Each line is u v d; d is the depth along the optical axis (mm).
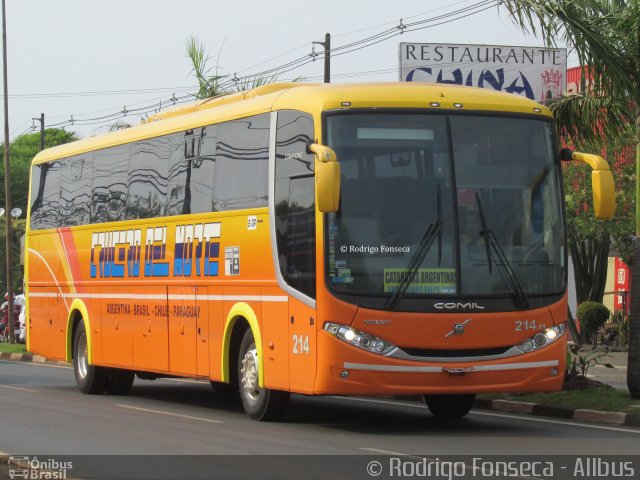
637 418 15484
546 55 33125
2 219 65812
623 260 31953
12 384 23688
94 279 20641
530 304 14188
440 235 13984
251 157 15680
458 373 13844
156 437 13680
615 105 18141
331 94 14203
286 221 14641
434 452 12336
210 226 16703
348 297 13734
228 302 16094
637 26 16828
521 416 16844
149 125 19109
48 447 12727
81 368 21281
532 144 14562
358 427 15000
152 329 18438
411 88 14453
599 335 32219
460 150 14234
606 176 14133
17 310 44344
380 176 13984
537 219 14406
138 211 19109
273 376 14922
